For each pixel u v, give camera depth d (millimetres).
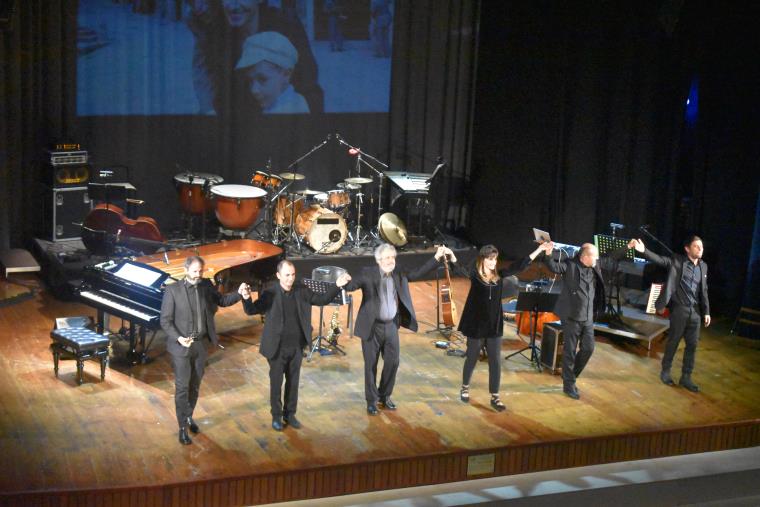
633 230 11898
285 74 12547
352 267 11500
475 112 13477
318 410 8008
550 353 8984
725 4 10586
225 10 12055
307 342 7523
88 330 8500
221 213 11516
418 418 7965
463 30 13203
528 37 12477
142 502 6691
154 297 8398
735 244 10859
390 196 13422
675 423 8148
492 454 7516
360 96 13000
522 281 11172
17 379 8305
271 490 6984
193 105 12164
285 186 11672
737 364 9562
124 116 11820
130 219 11008
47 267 10852
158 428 7543
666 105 11391
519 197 12953
